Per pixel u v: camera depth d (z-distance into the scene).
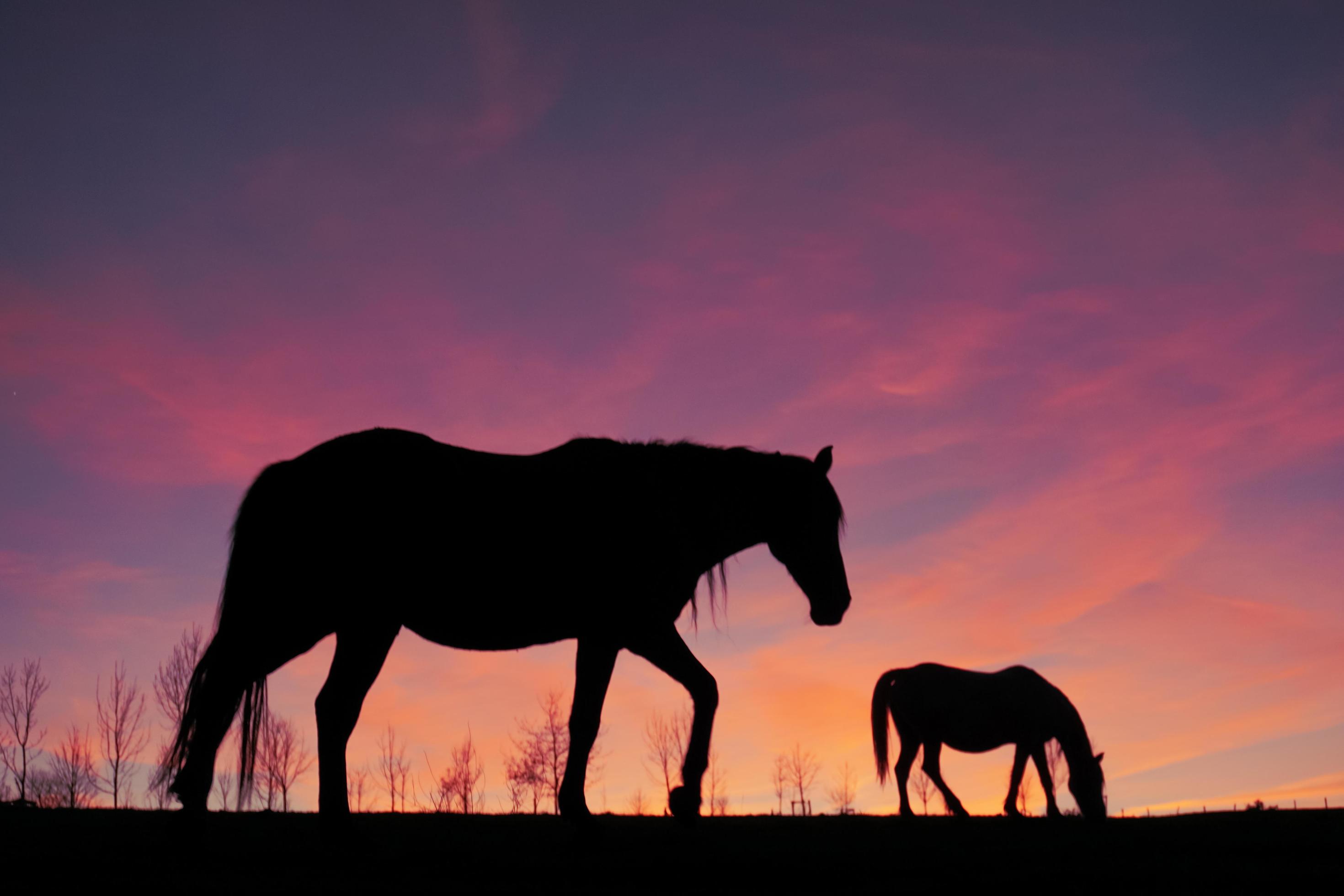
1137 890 5.20
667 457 7.38
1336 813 9.30
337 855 5.93
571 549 6.86
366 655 6.59
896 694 11.77
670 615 7.14
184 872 5.29
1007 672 11.42
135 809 9.49
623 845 6.68
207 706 6.25
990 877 5.54
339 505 6.65
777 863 5.86
